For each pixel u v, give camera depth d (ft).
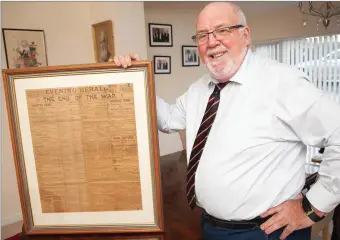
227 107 3.52
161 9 14.39
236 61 3.48
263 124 3.32
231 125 3.41
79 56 10.98
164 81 15.12
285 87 3.28
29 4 9.55
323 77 14.89
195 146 3.66
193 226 3.95
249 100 3.40
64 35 10.48
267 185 3.34
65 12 10.42
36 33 9.76
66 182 3.44
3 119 9.09
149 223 3.41
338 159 3.18
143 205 3.39
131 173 3.34
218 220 3.54
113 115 3.27
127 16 10.16
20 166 3.43
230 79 3.54
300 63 15.69
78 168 3.40
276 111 3.31
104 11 10.25
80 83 3.26
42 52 9.97
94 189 3.42
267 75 3.42
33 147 3.41
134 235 3.42
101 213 3.45
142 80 3.18
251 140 3.33
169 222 4.07
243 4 13.24
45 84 3.29
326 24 10.28
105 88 3.24
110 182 3.39
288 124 3.30
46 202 3.49
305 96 3.20
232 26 3.43
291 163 3.48
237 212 3.39
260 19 16.53
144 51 10.81
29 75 3.28
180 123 4.50
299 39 15.52
